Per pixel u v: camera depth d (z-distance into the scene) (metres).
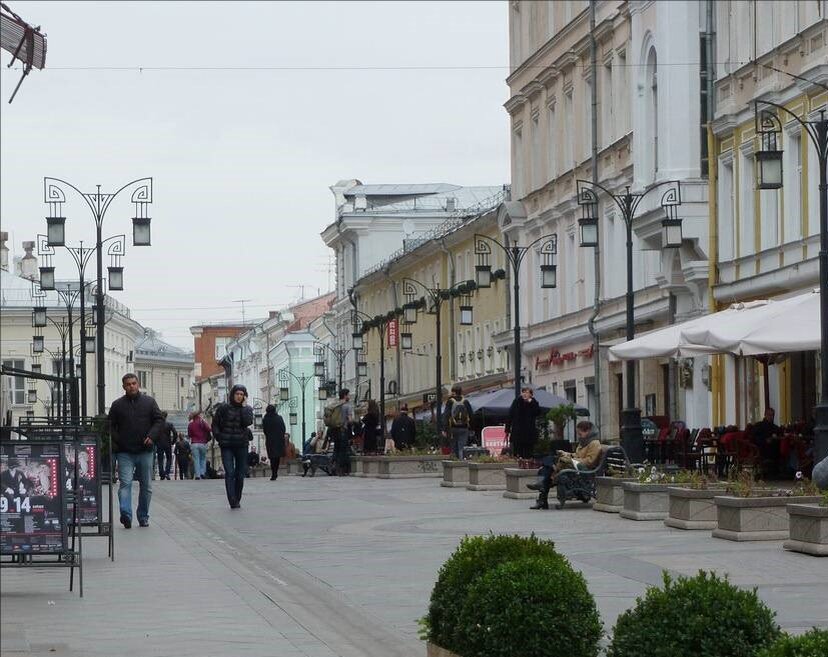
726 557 19.17
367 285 105.56
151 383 189.38
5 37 16.31
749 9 43.09
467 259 80.31
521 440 37.66
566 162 61.59
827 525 19.20
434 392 86.81
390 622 14.39
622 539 22.06
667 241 39.97
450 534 23.72
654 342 32.97
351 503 31.81
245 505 31.80
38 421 20.44
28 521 16.09
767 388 38.94
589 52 57.97
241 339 183.12
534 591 10.38
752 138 42.50
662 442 38.06
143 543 22.70
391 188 122.06
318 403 147.25
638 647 9.28
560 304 62.69
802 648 7.93
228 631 13.79
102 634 13.59
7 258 136.00
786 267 39.47
